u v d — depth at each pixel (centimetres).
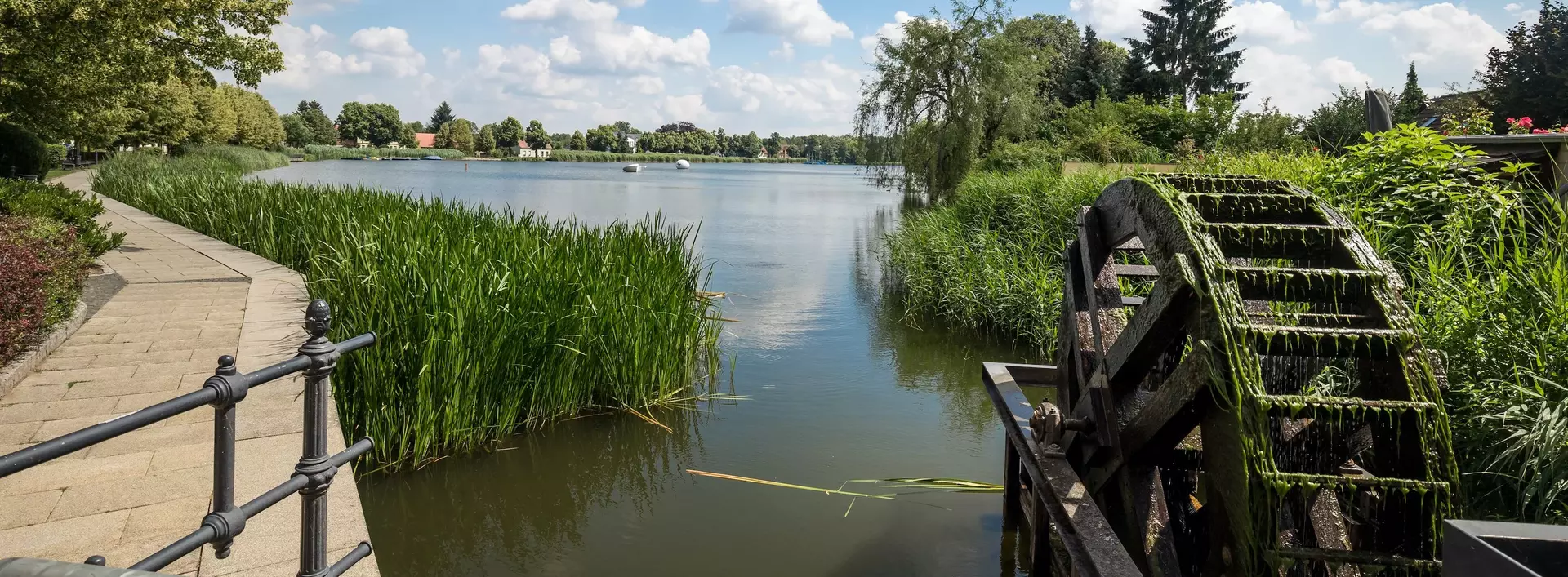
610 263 708
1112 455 354
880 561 427
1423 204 538
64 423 415
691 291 793
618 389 641
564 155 14750
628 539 449
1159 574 316
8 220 757
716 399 694
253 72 1480
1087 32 4784
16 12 1204
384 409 512
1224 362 285
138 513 315
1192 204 354
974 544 446
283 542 295
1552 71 2228
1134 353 340
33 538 294
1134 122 2747
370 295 546
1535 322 363
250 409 437
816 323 1010
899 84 2923
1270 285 306
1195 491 414
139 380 489
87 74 1455
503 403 573
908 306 1096
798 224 2402
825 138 18400
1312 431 322
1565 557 152
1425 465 282
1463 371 364
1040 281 910
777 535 455
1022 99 2777
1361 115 2258
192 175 1714
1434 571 274
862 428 628
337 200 1191
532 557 429
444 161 13100
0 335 474
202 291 787
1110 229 408
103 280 837
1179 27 5238
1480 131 985
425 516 477
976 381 764
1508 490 333
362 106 14225
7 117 1717
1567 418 305
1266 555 273
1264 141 2445
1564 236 409
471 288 559
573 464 550
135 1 1232
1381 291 312
